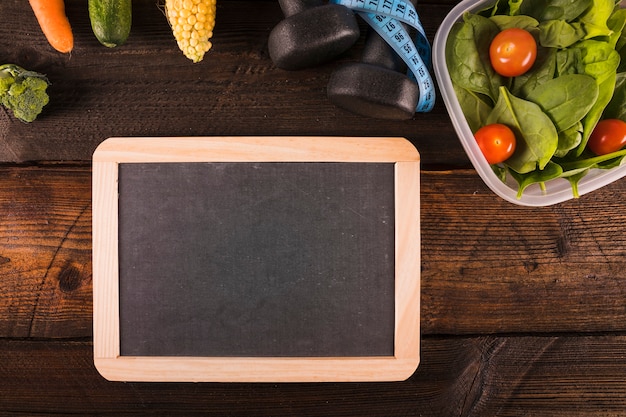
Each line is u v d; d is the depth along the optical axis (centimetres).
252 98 95
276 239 92
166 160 91
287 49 83
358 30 85
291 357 92
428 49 94
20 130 95
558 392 98
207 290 92
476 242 97
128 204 91
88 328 96
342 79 85
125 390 97
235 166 91
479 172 89
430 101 91
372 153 91
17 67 90
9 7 93
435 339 97
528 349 98
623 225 97
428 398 98
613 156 86
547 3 88
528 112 84
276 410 98
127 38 92
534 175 88
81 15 94
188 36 84
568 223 97
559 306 98
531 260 97
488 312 97
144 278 92
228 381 93
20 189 95
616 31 88
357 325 92
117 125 95
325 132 95
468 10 89
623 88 89
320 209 92
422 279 97
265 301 92
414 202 91
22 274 96
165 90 95
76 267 96
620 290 98
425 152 96
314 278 92
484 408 98
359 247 92
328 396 98
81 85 94
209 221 92
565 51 86
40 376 97
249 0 94
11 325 96
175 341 92
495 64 86
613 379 98
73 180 95
